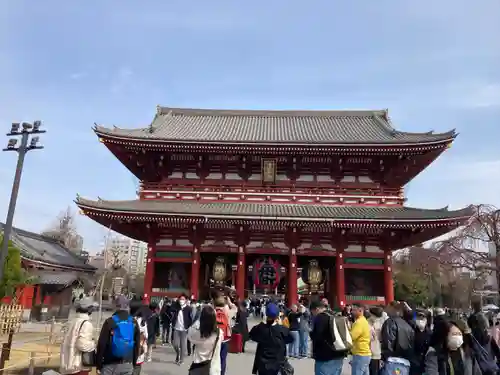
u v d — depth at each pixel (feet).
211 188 123.85
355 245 116.16
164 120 150.41
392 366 33.04
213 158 124.77
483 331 31.94
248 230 116.26
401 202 118.83
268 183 123.03
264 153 120.88
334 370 32.42
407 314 40.22
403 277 181.68
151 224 114.21
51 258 134.51
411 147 114.21
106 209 106.83
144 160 123.85
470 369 29.86
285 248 117.19
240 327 68.28
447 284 176.65
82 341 30.81
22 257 115.14
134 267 379.35
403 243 116.88
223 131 142.51
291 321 68.80
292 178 124.47
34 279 81.56
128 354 28.89
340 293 111.14
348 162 123.24
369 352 38.40
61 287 116.16
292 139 129.80
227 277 117.80
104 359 28.71
